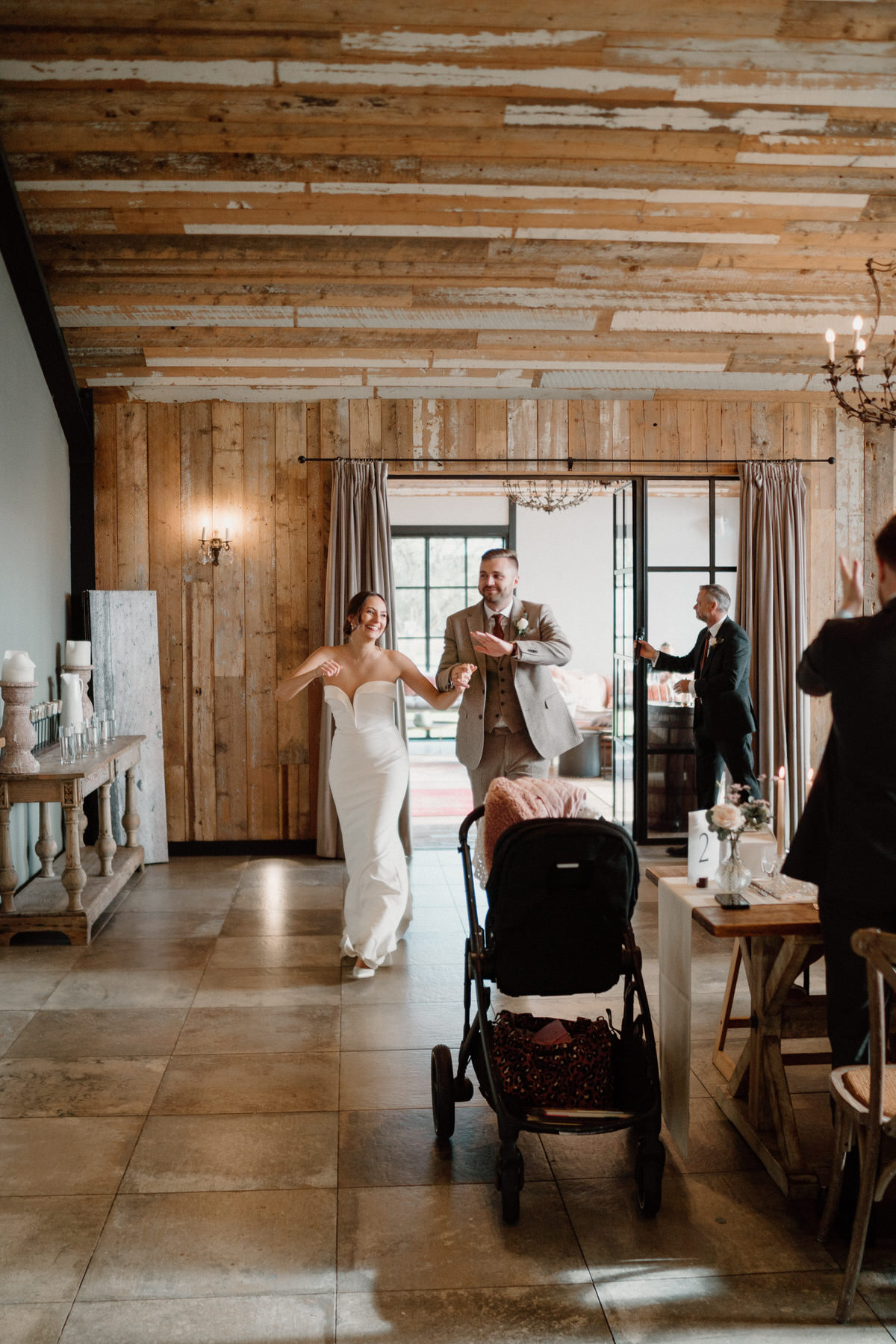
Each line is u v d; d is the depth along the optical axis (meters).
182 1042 3.70
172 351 6.08
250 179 4.85
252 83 4.29
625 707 7.22
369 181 4.89
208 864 6.43
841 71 4.30
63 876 4.81
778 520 6.75
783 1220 2.60
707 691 6.02
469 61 4.18
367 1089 3.33
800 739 6.76
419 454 6.64
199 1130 3.06
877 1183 2.21
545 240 5.40
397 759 4.61
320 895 5.71
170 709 6.59
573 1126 2.56
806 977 3.11
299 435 6.59
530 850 2.70
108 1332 2.17
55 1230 2.54
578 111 4.48
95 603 6.34
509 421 6.70
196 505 6.55
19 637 5.45
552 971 2.88
